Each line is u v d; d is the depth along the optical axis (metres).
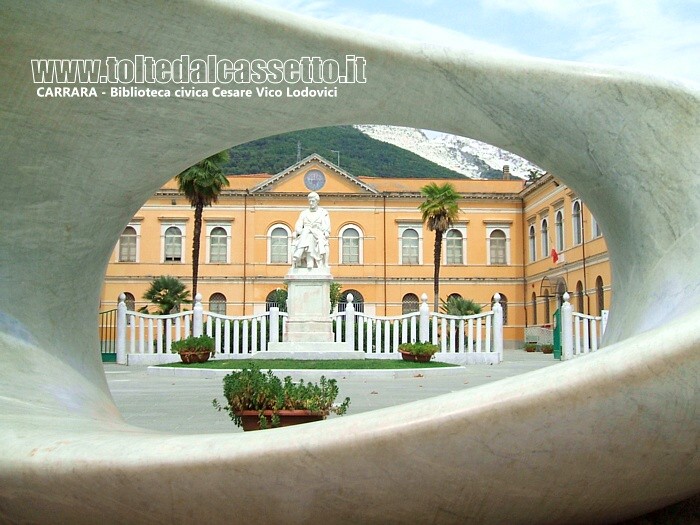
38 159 4.42
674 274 4.09
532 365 20.06
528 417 2.30
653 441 2.40
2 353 4.25
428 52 4.06
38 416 3.54
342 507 2.46
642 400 2.30
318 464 2.39
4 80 4.08
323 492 2.43
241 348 20.91
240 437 2.52
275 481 2.43
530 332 40.44
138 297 41.19
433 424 2.32
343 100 4.33
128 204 4.98
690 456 2.48
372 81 4.16
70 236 4.79
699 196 4.15
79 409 4.02
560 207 38.09
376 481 2.40
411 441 2.33
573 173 4.87
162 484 2.51
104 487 2.58
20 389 3.96
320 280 20.36
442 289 43.06
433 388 12.60
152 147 4.59
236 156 90.88
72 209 4.71
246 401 6.06
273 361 18.33
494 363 20.81
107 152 4.54
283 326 20.88
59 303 4.86
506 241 43.72
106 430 3.29
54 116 4.27
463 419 2.31
